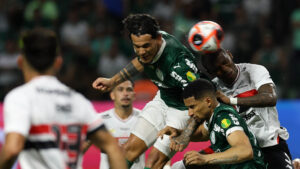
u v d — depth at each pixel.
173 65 11.84
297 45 29.66
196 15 30.33
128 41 29.39
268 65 27.69
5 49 30.81
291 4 30.50
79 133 7.80
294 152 19.69
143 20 11.47
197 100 10.73
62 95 7.80
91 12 31.31
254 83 11.69
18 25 32.12
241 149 9.98
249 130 11.20
